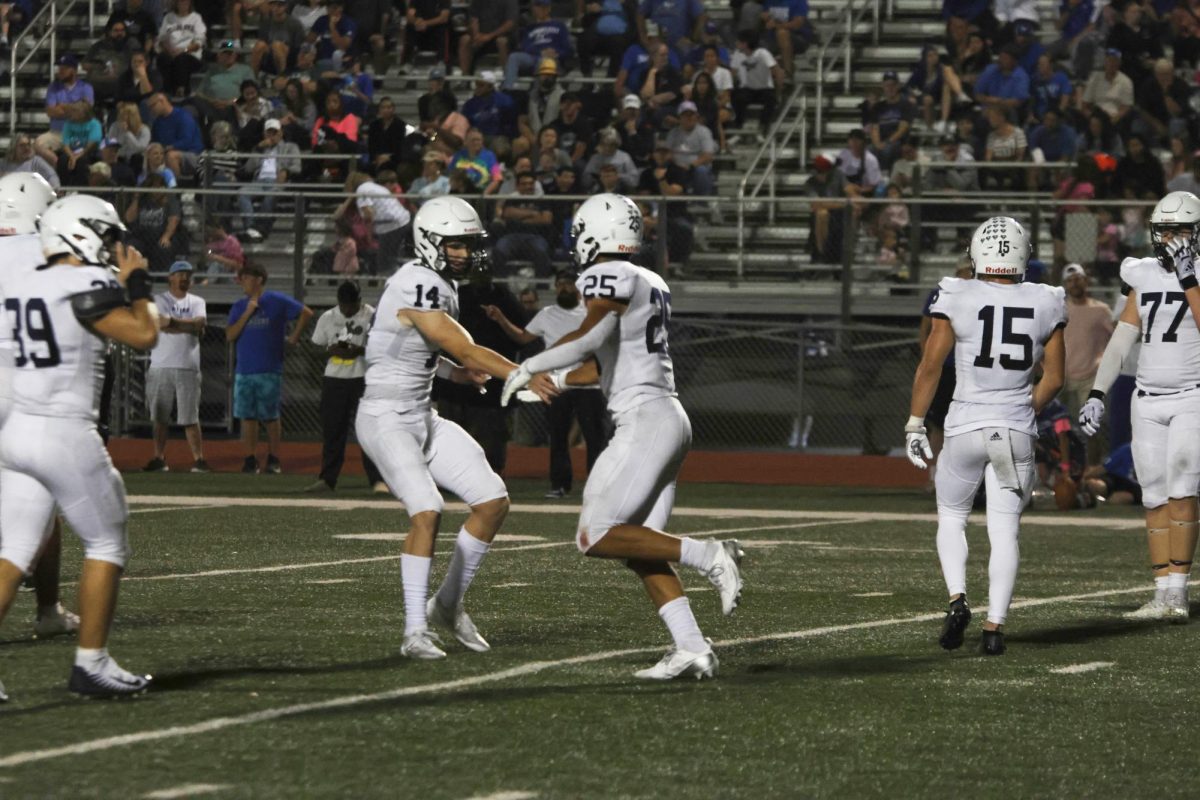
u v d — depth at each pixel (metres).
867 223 60.75
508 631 24.62
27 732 17.53
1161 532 26.66
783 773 16.28
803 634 24.73
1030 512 45.88
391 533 38.22
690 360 60.84
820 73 70.94
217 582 29.72
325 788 15.41
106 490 18.86
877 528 41.03
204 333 61.78
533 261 60.50
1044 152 65.69
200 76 75.94
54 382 18.61
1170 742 17.81
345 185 64.31
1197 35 70.69
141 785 15.42
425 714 18.64
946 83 68.75
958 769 16.58
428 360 22.75
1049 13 75.44
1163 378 26.64
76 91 73.44
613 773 16.14
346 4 76.06
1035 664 22.38
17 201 21.08
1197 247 26.75
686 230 61.53
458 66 76.62
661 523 21.70
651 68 70.88
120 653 22.36
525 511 44.00
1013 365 23.02
